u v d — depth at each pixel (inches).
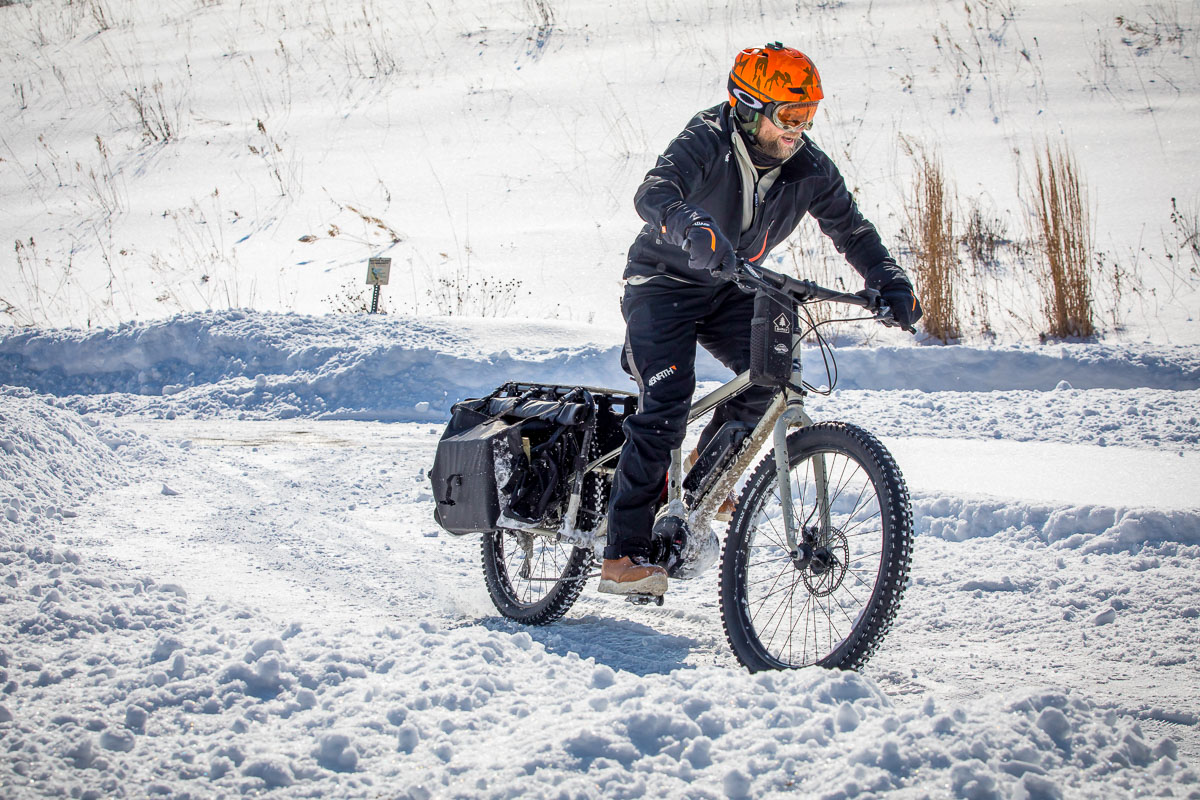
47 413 244.1
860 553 181.6
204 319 429.7
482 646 127.0
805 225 560.4
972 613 156.3
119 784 91.5
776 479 131.7
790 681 112.3
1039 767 92.3
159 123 837.2
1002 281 493.4
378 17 991.0
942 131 661.3
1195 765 102.9
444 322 436.5
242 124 819.4
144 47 1003.3
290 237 649.0
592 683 117.9
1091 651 139.9
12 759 93.7
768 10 876.0
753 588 167.5
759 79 129.3
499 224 632.4
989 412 313.1
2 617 131.6
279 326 426.0
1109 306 456.1
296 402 380.5
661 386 139.0
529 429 158.1
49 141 835.4
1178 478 216.7
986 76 721.6
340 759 96.9
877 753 93.1
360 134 778.8
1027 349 367.6
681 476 143.2
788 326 129.5
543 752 96.2
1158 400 315.3
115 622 133.7
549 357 386.9
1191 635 142.8
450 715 106.6
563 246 594.9
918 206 482.3
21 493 203.0
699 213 123.2
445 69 860.0
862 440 123.6
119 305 575.5
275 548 192.1
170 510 215.8
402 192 689.0
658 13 902.4
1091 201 561.6
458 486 159.3
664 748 97.9
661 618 159.9
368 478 255.3
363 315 450.0
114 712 105.4
